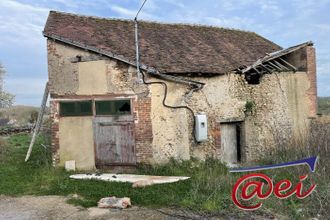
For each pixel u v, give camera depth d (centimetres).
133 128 1353
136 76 1345
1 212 982
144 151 1348
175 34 1692
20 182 1252
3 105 4419
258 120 1619
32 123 3650
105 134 1384
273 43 2002
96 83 1379
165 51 1479
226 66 1514
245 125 1598
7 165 1518
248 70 1570
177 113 1381
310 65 1761
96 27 1534
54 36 1388
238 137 1623
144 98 1342
